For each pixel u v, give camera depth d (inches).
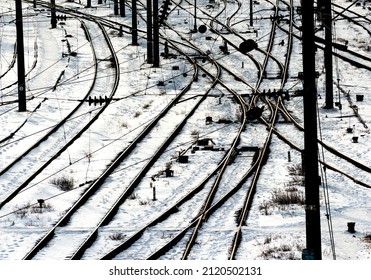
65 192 2511.1
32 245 2001.7
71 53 5438.0
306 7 1641.2
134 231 2107.5
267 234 2070.6
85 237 2060.8
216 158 2979.8
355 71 4889.3
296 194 2417.6
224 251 1913.1
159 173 2746.1
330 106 3932.1
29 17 7249.0
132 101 4079.7
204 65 5157.5
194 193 2490.2
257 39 6107.3
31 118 3688.5
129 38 6240.2
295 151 3070.9
